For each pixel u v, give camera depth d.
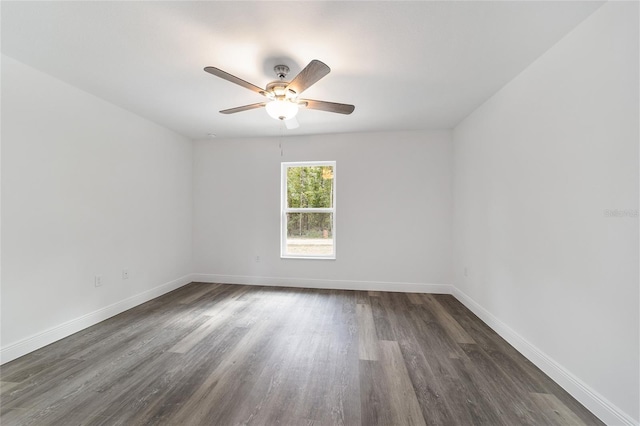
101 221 2.89
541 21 1.66
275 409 1.62
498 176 2.63
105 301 2.95
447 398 1.73
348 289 4.14
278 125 3.74
